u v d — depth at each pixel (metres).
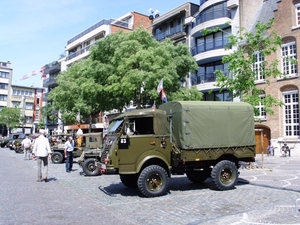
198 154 9.20
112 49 20.31
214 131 9.47
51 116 44.22
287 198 8.11
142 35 19.89
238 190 9.41
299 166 16.20
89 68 20.47
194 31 30.88
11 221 6.19
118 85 18.25
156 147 8.81
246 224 5.75
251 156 10.02
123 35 20.91
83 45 50.69
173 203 7.74
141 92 19.48
